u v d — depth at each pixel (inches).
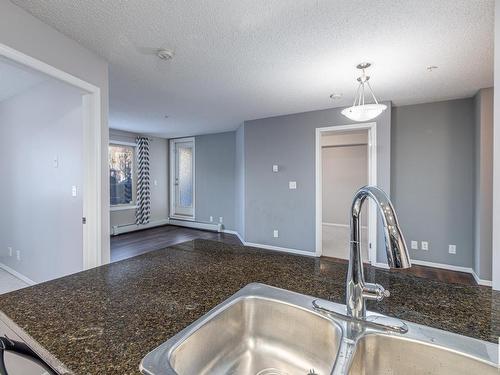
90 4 61.7
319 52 84.2
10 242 125.8
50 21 67.9
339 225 261.3
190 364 26.1
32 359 29.4
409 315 30.0
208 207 240.4
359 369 26.0
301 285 38.2
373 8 63.2
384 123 136.3
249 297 34.8
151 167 246.8
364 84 112.0
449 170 136.3
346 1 60.9
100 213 85.3
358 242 29.3
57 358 21.7
